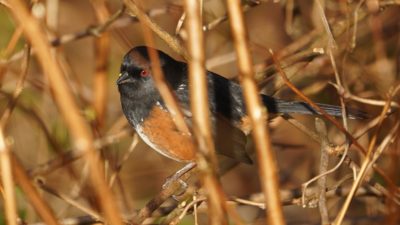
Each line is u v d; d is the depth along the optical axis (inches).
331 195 390.3
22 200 414.3
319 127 346.6
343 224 409.7
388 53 502.3
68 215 461.1
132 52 394.0
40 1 386.9
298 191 380.8
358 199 474.9
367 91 454.9
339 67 447.2
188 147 378.3
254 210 490.6
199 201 320.2
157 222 400.5
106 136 426.9
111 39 524.4
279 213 233.1
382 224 365.4
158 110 386.6
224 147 393.1
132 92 394.9
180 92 389.1
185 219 453.7
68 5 578.9
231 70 543.8
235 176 568.1
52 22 434.6
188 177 380.8
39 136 480.4
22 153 501.4
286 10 476.1
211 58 491.5
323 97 474.9
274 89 398.3
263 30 545.0
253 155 518.0
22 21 217.9
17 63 475.5
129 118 406.3
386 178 321.1
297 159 534.9
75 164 488.4
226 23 497.4
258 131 231.6
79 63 567.8
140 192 522.6
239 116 396.8
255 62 521.3
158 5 487.2
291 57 401.1
